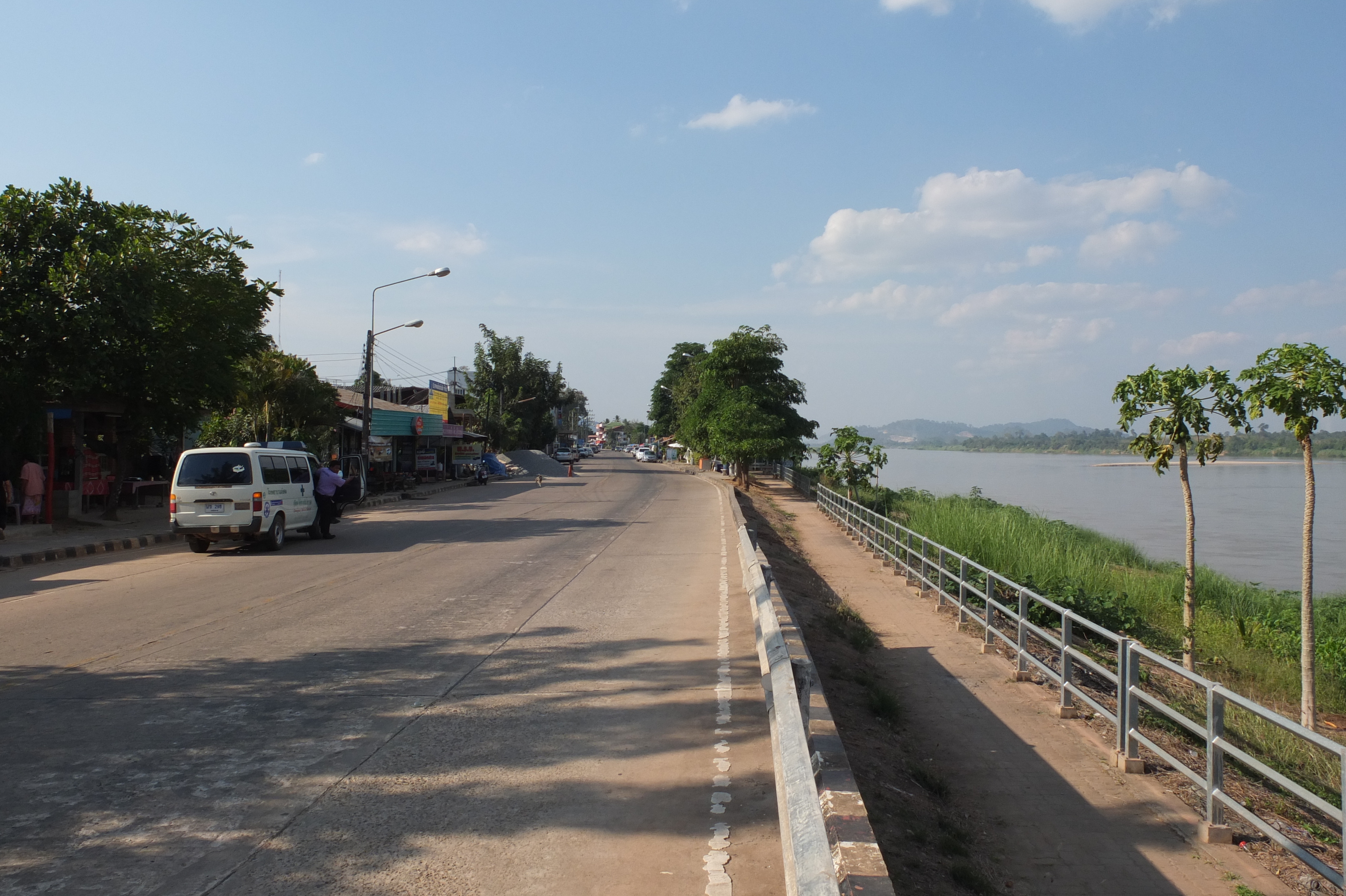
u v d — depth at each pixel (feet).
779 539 69.51
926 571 48.39
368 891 12.23
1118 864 16.44
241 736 18.80
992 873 15.92
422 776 16.57
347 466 113.09
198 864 12.96
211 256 67.10
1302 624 31.83
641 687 22.90
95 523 65.57
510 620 32.04
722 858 13.30
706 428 145.18
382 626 30.83
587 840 13.91
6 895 11.96
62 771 16.70
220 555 52.75
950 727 24.38
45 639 28.53
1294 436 31.78
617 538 62.23
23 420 56.59
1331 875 13.92
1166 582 59.00
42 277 56.95
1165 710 19.45
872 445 108.99
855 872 10.53
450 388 225.56
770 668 15.55
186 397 65.72
